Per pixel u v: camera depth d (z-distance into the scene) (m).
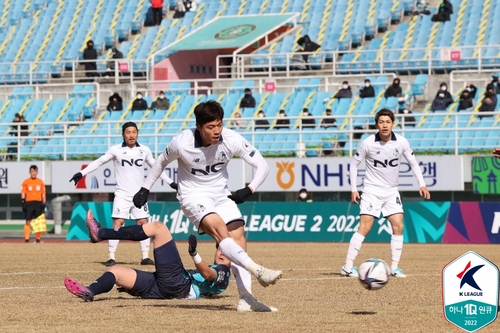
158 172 23.88
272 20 106.81
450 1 103.44
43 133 91.75
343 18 106.56
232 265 23.77
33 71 110.50
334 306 25.00
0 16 121.81
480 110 79.69
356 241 35.12
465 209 60.28
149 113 90.94
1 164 78.56
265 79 93.38
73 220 69.50
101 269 38.94
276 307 24.75
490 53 95.00
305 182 71.38
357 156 35.91
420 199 74.12
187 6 115.81
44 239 71.56
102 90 97.06
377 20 103.88
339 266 40.34
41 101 97.44
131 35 114.06
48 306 24.97
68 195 81.19
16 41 116.56
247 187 23.17
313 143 80.31
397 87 85.38
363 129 79.19
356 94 90.44
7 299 26.91
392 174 35.34
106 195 80.69
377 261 23.56
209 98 92.44
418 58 97.44
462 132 77.50
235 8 114.06
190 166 23.38
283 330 20.23
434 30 100.12
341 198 75.38
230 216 23.61
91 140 88.12
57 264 41.97
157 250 25.73
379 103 84.50
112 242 41.88
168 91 96.94
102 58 110.25
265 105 89.12
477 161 67.62
